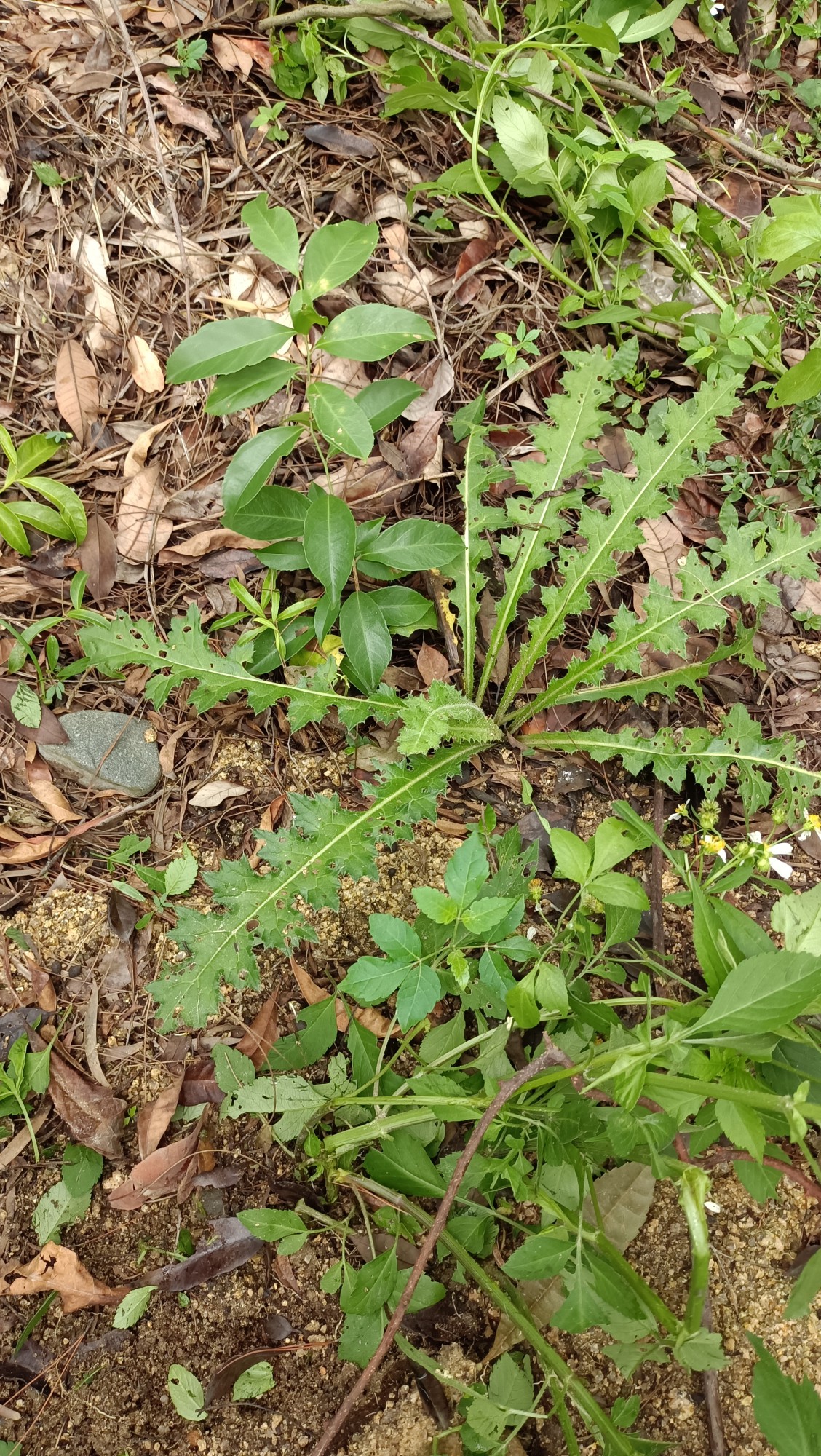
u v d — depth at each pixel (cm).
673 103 80
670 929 67
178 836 66
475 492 67
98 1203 60
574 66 74
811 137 89
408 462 72
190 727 67
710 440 65
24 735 65
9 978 62
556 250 78
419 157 78
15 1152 60
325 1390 58
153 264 73
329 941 65
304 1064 60
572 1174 57
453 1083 54
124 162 73
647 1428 57
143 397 71
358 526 66
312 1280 59
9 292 70
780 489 76
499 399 75
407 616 66
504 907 53
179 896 65
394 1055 62
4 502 66
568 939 62
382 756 68
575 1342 58
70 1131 60
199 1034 62
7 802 65
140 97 74
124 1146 60
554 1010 54
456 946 58
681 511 75
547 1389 58
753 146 87
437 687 62
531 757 70
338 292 74
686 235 80
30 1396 57
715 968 49
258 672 65
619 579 74
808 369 65
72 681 67
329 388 59
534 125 71
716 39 88
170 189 73
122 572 68
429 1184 53
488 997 59
